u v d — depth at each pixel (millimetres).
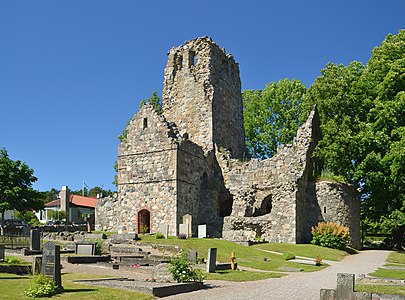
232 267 27406
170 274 21422
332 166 47875
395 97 45250
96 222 50406
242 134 56188
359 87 50469
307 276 25250
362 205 53281
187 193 45031
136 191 45719
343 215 45250
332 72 53656
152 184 44844
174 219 43031
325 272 27406
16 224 57844
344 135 47438
